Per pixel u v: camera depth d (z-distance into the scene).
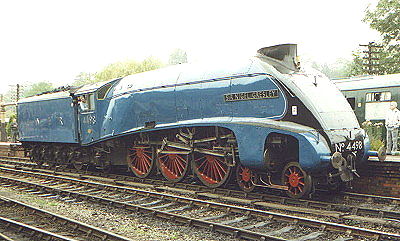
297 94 8.73
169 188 10.90
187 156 11.19
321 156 8.21
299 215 8.08
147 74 12.60
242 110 9.60
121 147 13.70
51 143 16.53
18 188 12.55
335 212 7.84
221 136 10.05
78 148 15.28
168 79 11.52
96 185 11.88
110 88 13.57
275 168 9.14
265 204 8.66
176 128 11.20
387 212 7.75
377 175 9.89
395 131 12.67
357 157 9.36
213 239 6.84
